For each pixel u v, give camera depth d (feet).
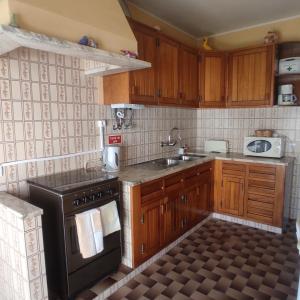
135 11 9.34
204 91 11.27
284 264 7.73
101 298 6.32
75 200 5.79
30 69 6.43
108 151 8.10
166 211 8.38
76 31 5.28
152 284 6.90
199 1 9.00
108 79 7.98
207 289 6.66
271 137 10.48
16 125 6.27
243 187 10.52
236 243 9.10
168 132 11.32
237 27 11.57
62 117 7.22
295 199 10.98
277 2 9.08
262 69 10.39
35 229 4.93
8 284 5.58
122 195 7.19
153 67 8.52
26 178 6.57
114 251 6.95
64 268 5.81
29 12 4.46
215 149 12.19
